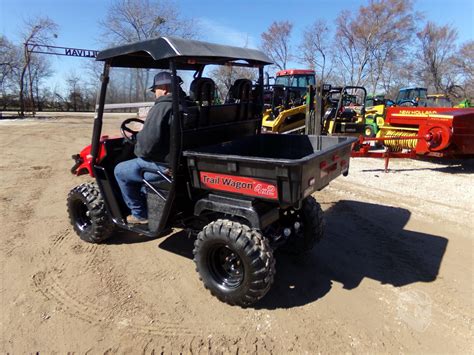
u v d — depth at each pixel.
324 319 2.87
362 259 3.82
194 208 3.16
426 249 4.05
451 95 35.00
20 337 2.68
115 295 3.18
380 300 3.12
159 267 3.64
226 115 3.52
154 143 3.05
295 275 3.51
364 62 38.47
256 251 2.73
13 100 34.75
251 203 2.84
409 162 8.68
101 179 3.71
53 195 5.93
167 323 2.82
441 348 2.58
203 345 2.60
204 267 3.05
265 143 4.08
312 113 9.01
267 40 38.06
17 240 4.23
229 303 3.00
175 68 2.85
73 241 4.20
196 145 3.25
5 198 5.75
